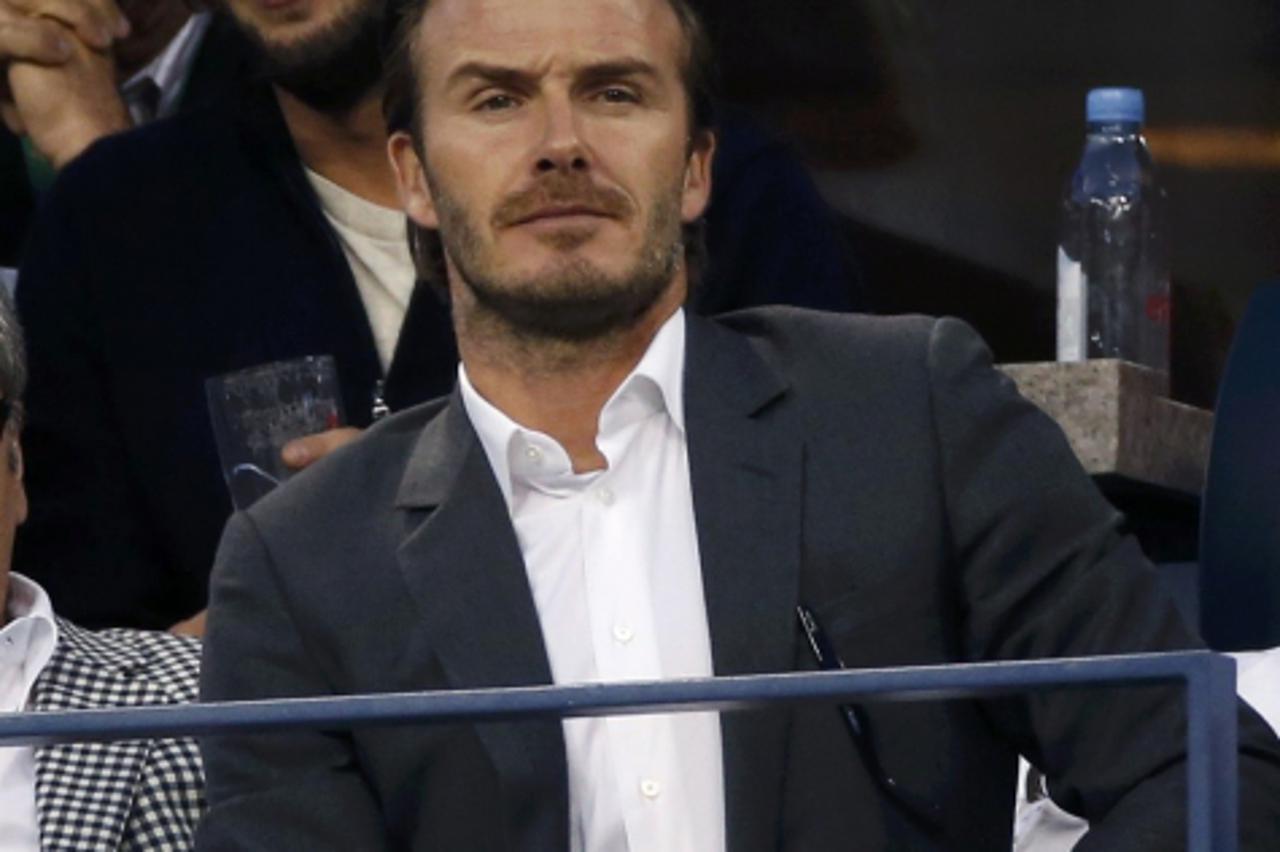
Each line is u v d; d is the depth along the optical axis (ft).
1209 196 53.52
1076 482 31.94
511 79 32.55
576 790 31.35
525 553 32.27
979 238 54.24
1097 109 51.98
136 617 48.39
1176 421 46.65
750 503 31.73
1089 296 51.44
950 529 31.60
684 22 33.63
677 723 31.55
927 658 31.22
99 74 56.34
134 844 39.58
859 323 33.24
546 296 32.04
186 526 48.19
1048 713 30.94
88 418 48.88
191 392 48.42
